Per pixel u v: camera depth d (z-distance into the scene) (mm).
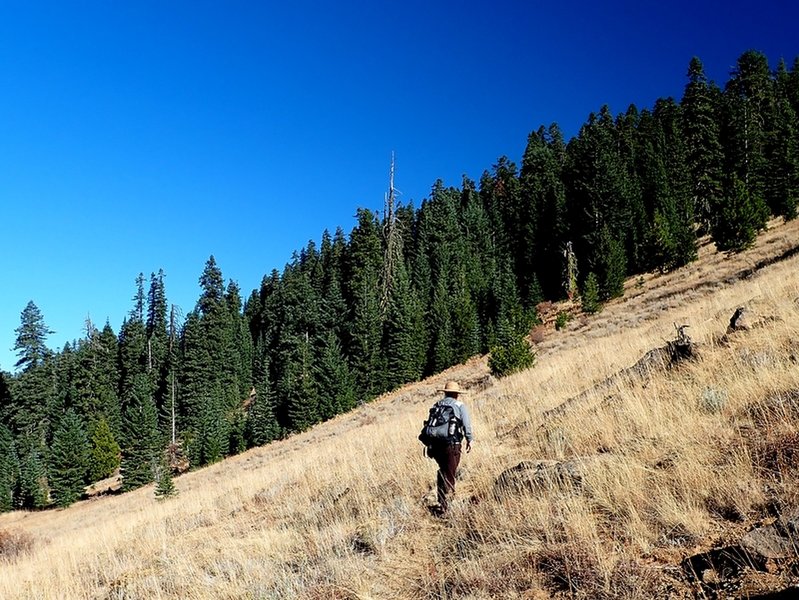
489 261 80312
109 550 10953
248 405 72875
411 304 60219
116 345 80562
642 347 14008
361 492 8727
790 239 36625
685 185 65938
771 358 7422
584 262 64750
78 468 48844
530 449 8219
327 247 97562
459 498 6773
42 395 65062
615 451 6184
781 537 3389
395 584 4953
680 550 3904
